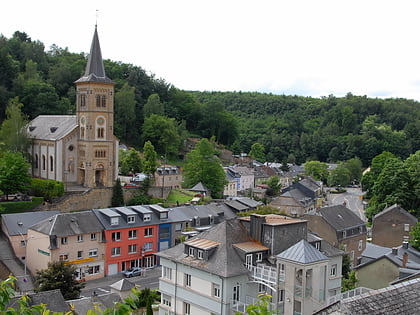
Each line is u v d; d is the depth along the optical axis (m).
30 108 142.38
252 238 46.81
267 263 44.22
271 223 46.50
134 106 168.50
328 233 79.12
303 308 36.28
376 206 107.38
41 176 108.31
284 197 129.00
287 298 37.34
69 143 102.81
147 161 124.00
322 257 37.41
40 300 44.03
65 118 110.75
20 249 74.75
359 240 84.12
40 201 89.12
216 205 96.19
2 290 13.55
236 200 102.31
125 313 14.38
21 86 143.88
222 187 126.69
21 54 174.38
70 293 55.62
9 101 127.94
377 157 143.25
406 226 84.44
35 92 143.38
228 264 42.06
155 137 165.12
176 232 83.75
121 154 136.12
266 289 42.81
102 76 102.38
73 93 160.38
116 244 75.75
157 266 80.44
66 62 177.75
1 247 74.31
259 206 95.75
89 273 72.81
